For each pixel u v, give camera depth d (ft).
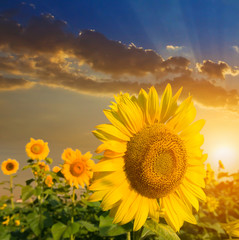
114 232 6.59
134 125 6.82
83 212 19.11
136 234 6.67
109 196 6.49
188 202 7.18
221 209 13.92
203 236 11.43
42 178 19.76
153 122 7.11
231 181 15.24
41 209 18.80
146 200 6.81
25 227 19.30
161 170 6.80
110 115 6.77
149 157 6.66
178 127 7.27
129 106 6.79
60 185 20.63
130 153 6.75
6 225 18.76
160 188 6.75
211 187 14.96
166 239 6.18
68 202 21.44
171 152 6.92
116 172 6.70
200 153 7.32
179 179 7.01
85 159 16.53
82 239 16.67
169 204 7.04
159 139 6.80
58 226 14.60
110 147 6.56
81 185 16.19
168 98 7.07
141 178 6.68
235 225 7.48
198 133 7.36
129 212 6.57
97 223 14.89
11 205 22.48
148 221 6.57
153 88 6.98
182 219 6.99
